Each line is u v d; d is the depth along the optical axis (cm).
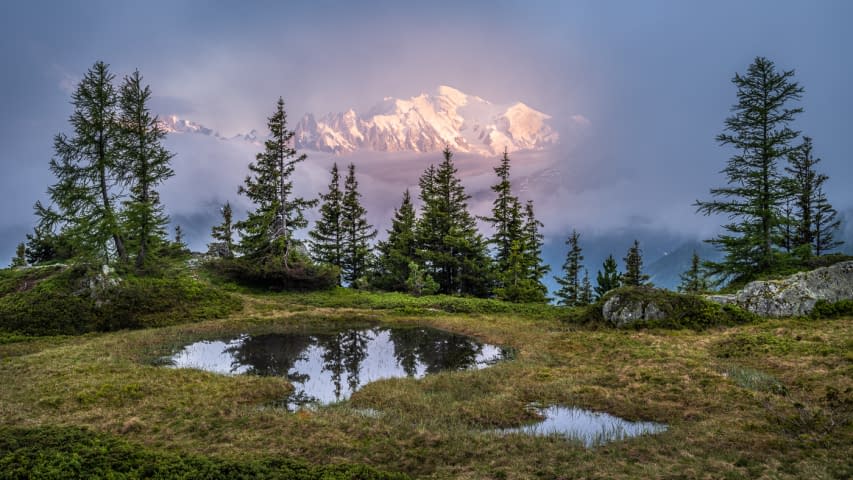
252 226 4162
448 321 3045
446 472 905
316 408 1376
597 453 980
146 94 3366
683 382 1480
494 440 1070
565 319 2939
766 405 1223
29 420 1152
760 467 871
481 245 5141
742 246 3134
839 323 2053
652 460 939
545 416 1289
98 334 2422
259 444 1034
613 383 1534
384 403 1415
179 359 2048
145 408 1275
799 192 3047
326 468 878
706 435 1062
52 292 2623
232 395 1457
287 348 2350
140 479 822
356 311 3325
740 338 1952
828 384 1350
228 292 3631
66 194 2998
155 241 3425
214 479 823
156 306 2834
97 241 3017
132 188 3319
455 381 1662
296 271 3978
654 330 2338
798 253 3130
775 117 3030
